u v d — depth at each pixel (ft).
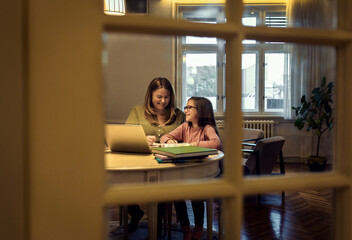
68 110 1.47
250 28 1.75
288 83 19.60
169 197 1.61
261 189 1.78
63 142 1.46
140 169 4.95
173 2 19.27
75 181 1.48
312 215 10.10
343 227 2.01
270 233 8.65
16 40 1.49
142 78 18.81
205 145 7.46
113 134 6.53
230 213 1.78
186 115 8.27
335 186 1.94
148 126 8.71
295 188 1.84
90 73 1.49
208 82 20.43
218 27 1.68
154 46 18.95
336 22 2.05
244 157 13.50
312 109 18.03
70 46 1.47
